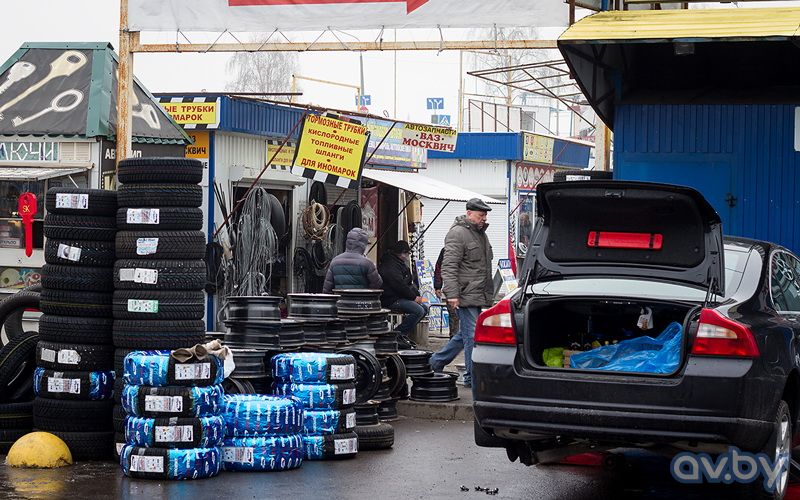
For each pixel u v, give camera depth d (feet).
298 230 61.21
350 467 30.14
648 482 28.68
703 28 36.19
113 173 47.60
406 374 39.81
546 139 108.37
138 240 30.32
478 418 24.82
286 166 60.34
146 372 27.99
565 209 25.80
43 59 49.37
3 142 47.37
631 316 27.32
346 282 46.73
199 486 27.14
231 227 54.19
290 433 29.68
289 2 42.24
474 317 44.24
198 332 30.81
